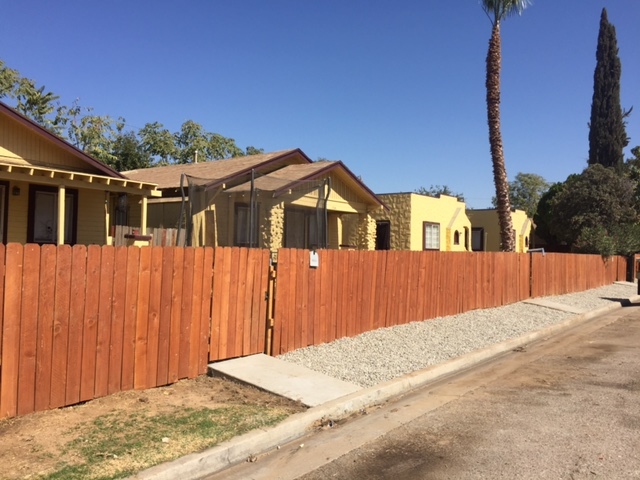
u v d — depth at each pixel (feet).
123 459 14.65
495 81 67.82
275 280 27.02
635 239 93.71
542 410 20.88
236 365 24.36
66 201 48.98
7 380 17.02
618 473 14.85
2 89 94.02
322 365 25.86
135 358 20.83
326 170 57.36
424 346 31.45
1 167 38.40
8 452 14.80
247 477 14.92
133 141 117.19
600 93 119.75
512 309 48.78
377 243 80.07
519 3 66.33
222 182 47.88
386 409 21.43
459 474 14.94
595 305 57.67
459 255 43.93
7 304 16.94
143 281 21.04
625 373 27.25
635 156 120.16
